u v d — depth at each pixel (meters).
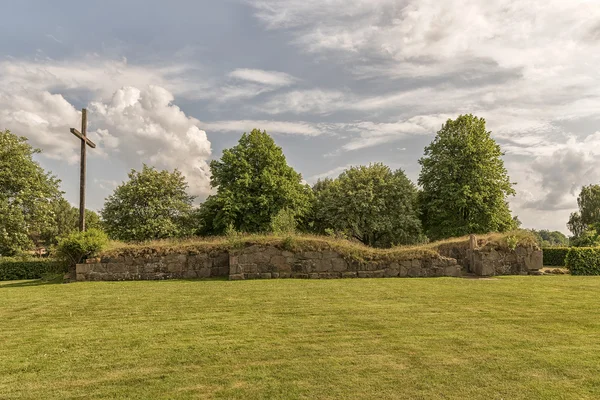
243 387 4.56
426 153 34.69
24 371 5.12
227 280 14.13
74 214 55.09
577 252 15.87
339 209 36.47
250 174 34.47
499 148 32.66
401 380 4.71
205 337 6.52
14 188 25.61
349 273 14.85
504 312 8.17
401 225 34.31
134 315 8.22
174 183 39.97
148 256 15.08
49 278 15.65
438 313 8.10
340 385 4.59
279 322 7.45
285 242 15.00
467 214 31.84
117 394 4.41
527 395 4.30
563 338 6.31
